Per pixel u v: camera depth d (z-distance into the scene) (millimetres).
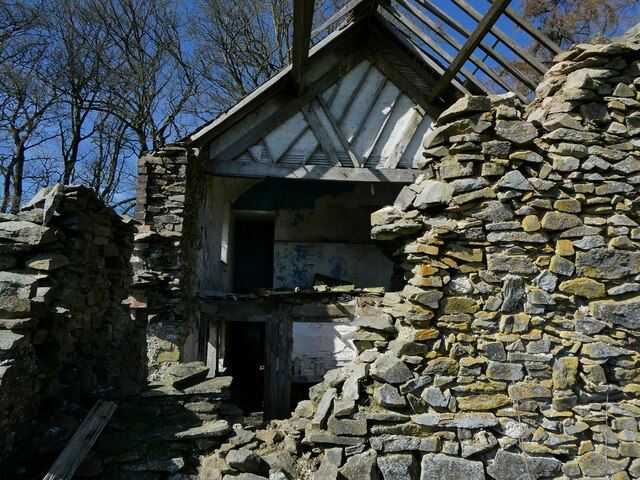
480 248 3465
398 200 3848
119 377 4379
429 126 8625
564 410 3297
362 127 8477
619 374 3320
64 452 2889
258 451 3348
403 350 3365
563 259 3414
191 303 7570
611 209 3455
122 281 4574
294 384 9758
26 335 2775
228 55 15328
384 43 8594
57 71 12969
